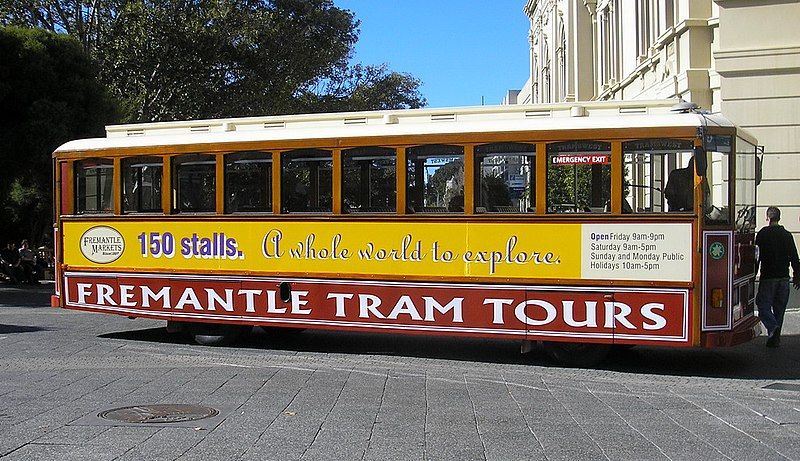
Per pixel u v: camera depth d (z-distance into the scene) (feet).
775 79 59.93
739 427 26.78
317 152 41.98
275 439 24.68
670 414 28.78
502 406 30.01
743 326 38.73
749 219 40.52
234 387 33.35
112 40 113.19
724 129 36.99
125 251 46.37
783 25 59.98
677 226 36.60
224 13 116.37
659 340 36.86
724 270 36.78
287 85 131.54
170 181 45.09
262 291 43.27
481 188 39.27
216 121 46.62
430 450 23.61
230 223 43.78
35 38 87.56
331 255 41.83
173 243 45.16
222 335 46.11
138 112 112.37
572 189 37.93
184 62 117.29
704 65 65.87
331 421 27.22
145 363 40.09
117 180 46.42
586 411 29.22
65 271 47.98
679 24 67.10
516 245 38.65
